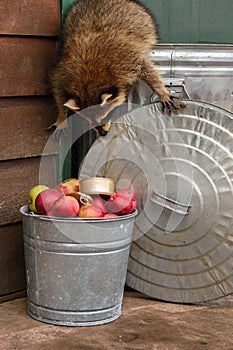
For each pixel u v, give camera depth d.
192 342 2.95
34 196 3.06
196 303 3.44
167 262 3.38
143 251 3.41
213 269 3.32
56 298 3.08
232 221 3.23
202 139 3.26
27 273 3.19
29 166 3.44
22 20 3.28
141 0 4.07
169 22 4.26
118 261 3.11
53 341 2.94
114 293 3.14
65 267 3.03
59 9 3.55
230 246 3.26
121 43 3.47
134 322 3.16
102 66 3.40
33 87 3.39
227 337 3.01
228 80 3.51
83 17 3.54
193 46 3.45
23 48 3.32
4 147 3.28
